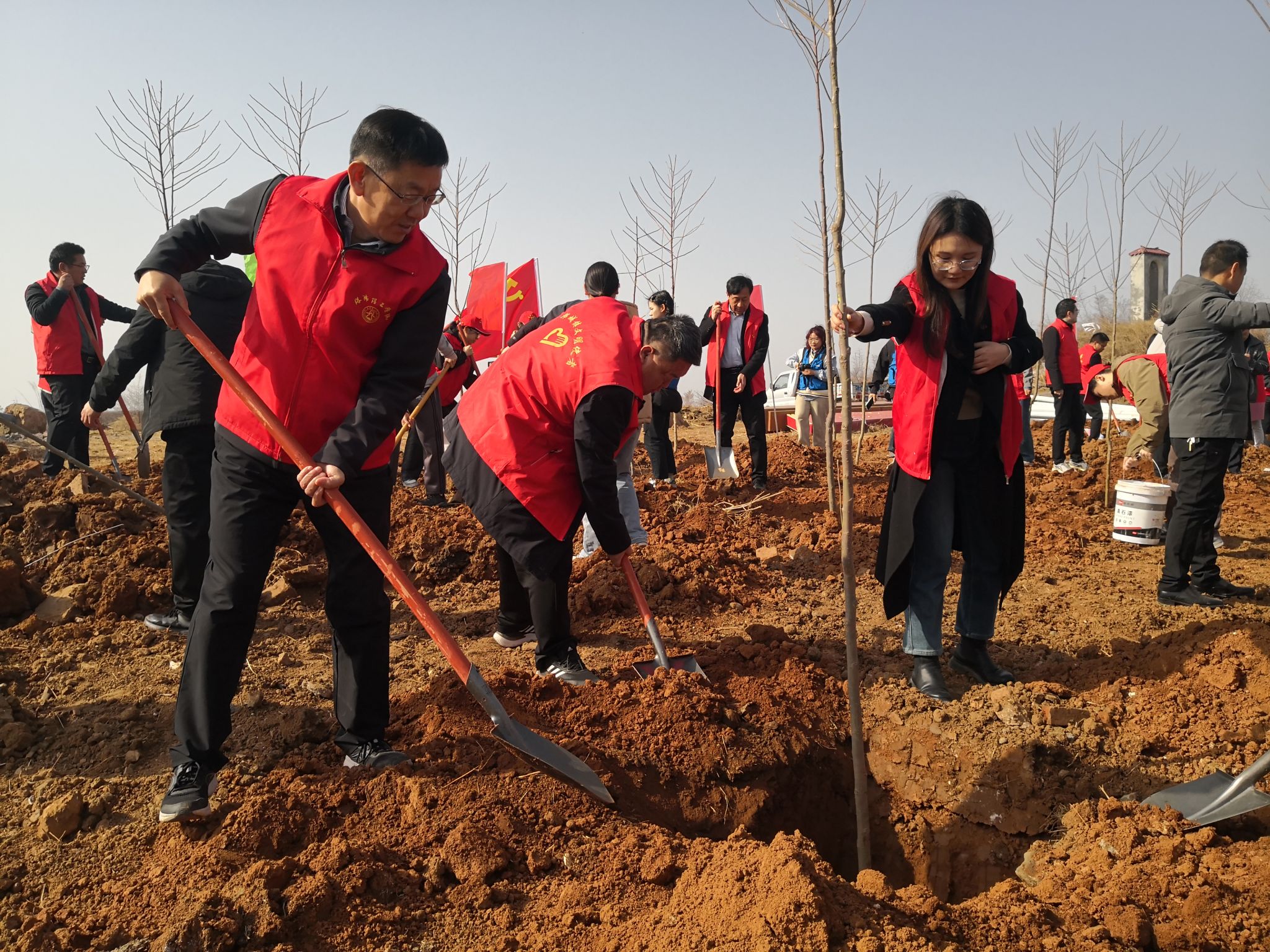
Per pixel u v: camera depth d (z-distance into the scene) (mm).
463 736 3223
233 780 3035
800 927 2273
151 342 4082
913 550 3873
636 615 4910
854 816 3734
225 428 2779
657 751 3422
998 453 3781
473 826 2775
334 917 2469
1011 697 3752
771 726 3658
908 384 3682
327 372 2744
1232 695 3717
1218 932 2510
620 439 3582
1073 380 9820
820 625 4738
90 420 4336
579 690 3668
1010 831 3402
